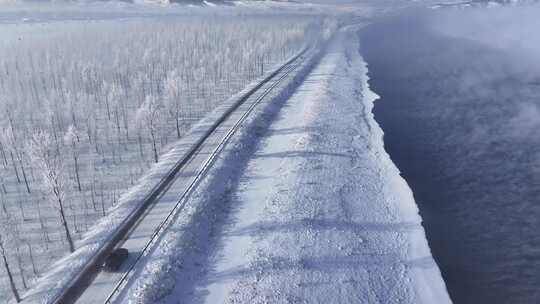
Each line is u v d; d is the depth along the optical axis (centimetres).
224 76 13138
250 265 4778
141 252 4756
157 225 5253
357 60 16200
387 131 8900
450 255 5225
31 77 11362
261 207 5906
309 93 11356
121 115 9412
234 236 5309
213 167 6738
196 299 4294
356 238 5381
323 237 5322
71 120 8788
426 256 5159
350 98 10994
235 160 7212
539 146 7906
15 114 8862
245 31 19762
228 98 10688
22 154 7256
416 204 6231
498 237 5528
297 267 4781
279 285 4503
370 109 10338
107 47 15488
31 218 5569
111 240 4950
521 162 7356
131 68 12788
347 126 9006
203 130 8338
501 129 8769
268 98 10562
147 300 4122
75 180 6519
